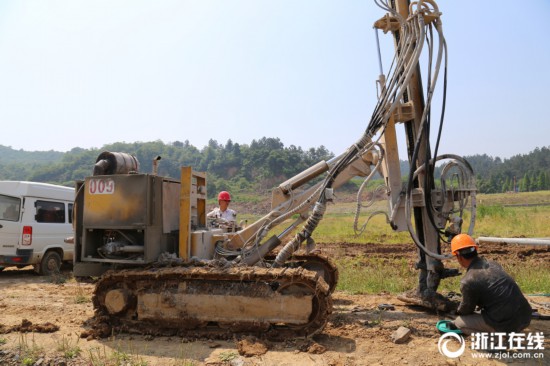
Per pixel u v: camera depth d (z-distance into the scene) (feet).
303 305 17.48
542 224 67.82
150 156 511.81
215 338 18.15
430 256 20.27
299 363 15.47
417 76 21.90
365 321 20.02
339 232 73.56
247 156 482.28
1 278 35.53
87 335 18.63
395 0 22.25
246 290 18.06
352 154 20.49
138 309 18.88
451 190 21.06
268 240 21.13
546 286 26.86
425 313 21.56
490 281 16.44
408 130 22.48
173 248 20.97
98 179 20.03
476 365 15.12
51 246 37.29
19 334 18.95
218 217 25.82
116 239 20.49
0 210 35.58
